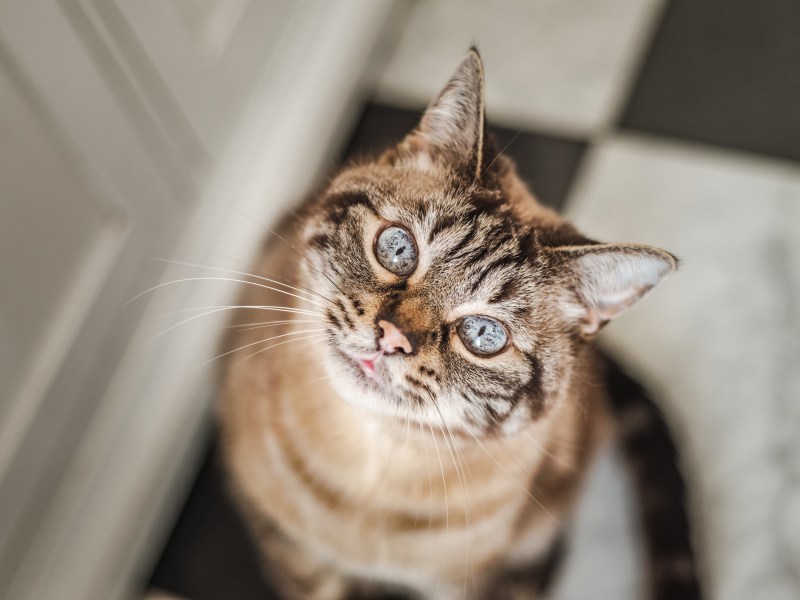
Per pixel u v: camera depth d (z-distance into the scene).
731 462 0.47
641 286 0.30
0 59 0.35
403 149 0.34
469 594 0.43
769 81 0.55
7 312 0.39
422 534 0.38
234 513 0.49
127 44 0.41
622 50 0.58
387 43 0.61
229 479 0.48
